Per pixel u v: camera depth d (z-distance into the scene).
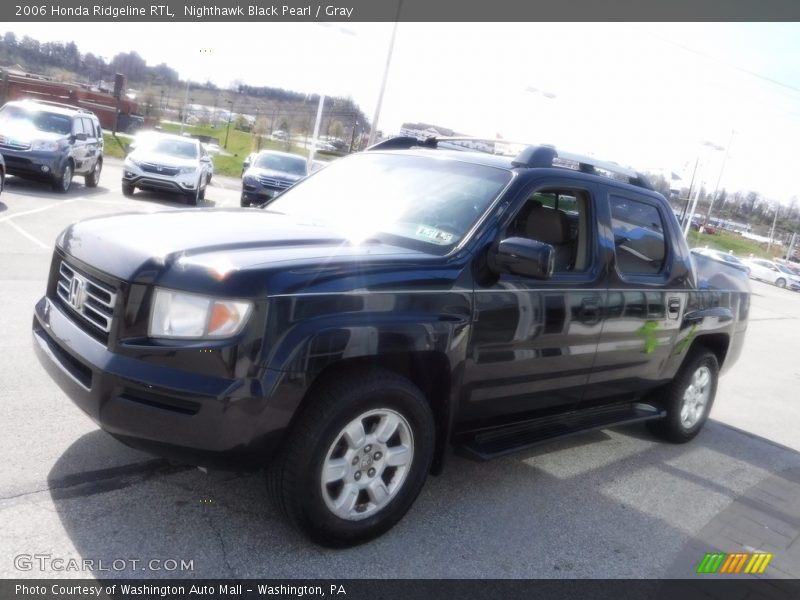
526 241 3.44
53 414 4.18
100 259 3.09
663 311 4.86
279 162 20.98
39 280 7.59
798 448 6.30
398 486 3.35
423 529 3.57
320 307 2.96
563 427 4.36
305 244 3.35
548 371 4.06
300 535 3.25
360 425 3.16
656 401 5.54
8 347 5.27
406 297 3.23
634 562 3.60
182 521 3.25
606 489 4.50
